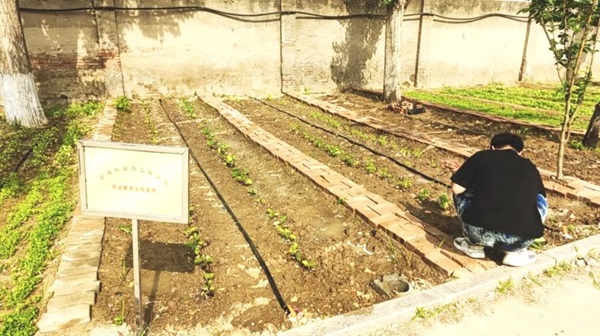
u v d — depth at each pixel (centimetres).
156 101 1310
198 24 1345
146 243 450
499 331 329
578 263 418
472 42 1819
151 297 359
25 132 873
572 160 743
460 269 392
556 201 564
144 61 1309
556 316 346
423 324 336
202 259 415
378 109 1236
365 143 861
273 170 708
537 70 2020
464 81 1858
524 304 360
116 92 1287
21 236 455
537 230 380
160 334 317
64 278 367
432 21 1689
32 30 1158
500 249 395
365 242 462
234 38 1401
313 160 728
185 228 494
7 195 564
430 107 1245
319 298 365
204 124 1023
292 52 1476
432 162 730
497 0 1806
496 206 377
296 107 1272
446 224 497
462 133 940
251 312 344
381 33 1622
